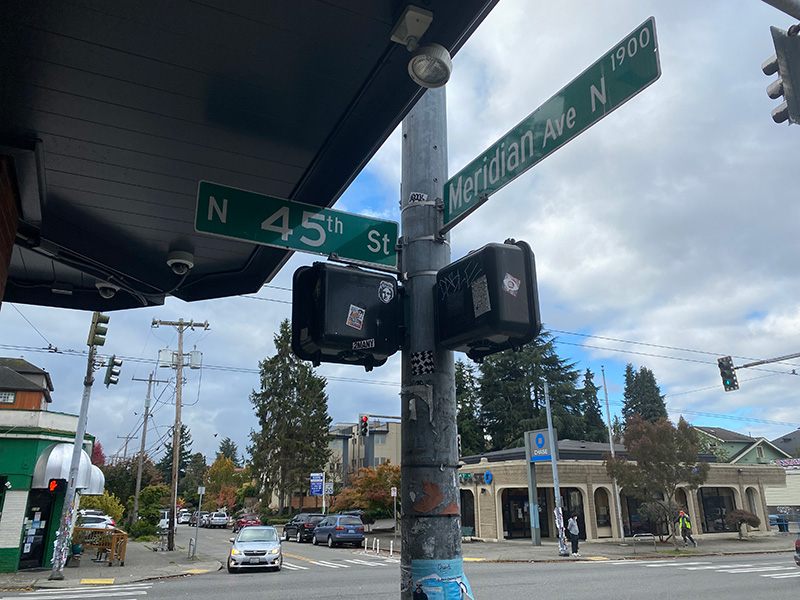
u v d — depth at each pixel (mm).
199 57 3223
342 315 3061
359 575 17188
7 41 3051
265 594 13328
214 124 3793
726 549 26344
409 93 3480
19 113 3617
